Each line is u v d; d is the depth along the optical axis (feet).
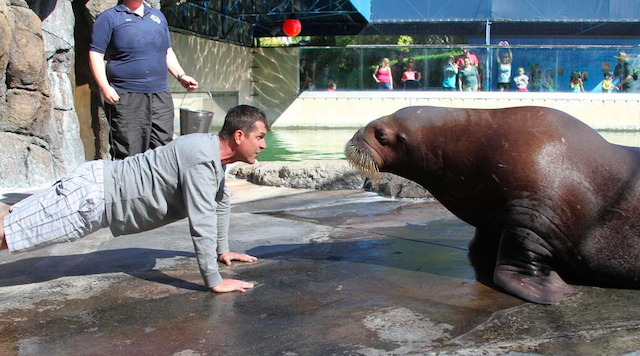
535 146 12.27
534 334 10.01
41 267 14.07
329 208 21.02
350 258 14.66
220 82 70.08
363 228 17.88
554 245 12.28
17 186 23.91
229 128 11.98
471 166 13.05
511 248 12.48
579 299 11.71
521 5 84.53
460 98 69.62
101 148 31.35
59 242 11.94
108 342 9.93
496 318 10.69
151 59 19.01
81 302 11.78
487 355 9.25
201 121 24.40
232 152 12.12
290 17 78.13
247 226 18.25
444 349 9.47
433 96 70.18
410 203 21.80
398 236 16.81
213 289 12.18
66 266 14.16
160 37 19.29
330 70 72.74
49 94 25.58
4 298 12.04
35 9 26.14
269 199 22.74
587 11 84.58
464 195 13.47
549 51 68.28
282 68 75.00
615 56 67.51
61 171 26.20
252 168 27.12
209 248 11.96
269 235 17.11
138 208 12.15
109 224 12.37
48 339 10.08
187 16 61.72
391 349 9.49
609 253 12.10
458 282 12.76
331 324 10.53
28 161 24.35
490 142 12.77
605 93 68.13
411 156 13.91
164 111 19.67
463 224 18.24
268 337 10.02
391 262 14.29
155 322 10.74
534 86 69.21
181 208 12.45
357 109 72.18
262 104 76.84
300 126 73.46
